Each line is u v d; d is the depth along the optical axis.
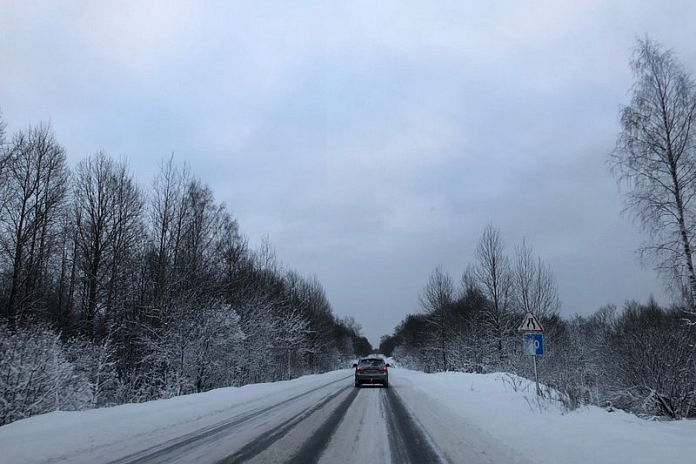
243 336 28.05
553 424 10.51
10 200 25.77
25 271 25.27
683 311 17.28
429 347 49.91
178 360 23.95
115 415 11.73
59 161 28.31
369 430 10.83
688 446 7.78
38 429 9.38
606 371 19.55
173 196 30.75
